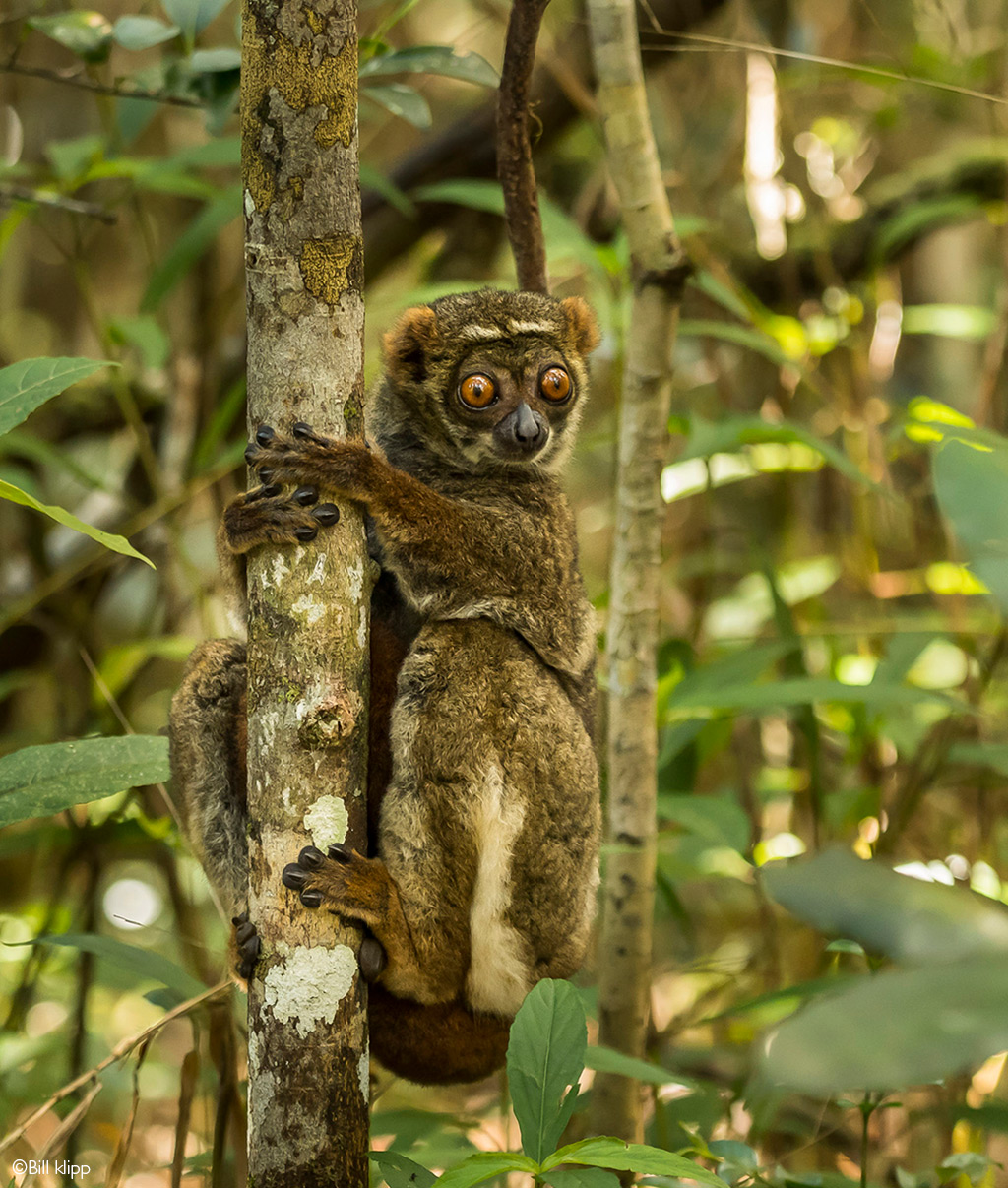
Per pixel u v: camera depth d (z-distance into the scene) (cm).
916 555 684
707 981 684
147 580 916
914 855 575
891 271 802
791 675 559
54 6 753
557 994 292
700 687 522
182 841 467
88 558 603
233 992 401
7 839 545
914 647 553
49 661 731
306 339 308
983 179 730
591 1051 355
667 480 643
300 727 303
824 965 532
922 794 540
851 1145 501
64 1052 589
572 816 386
